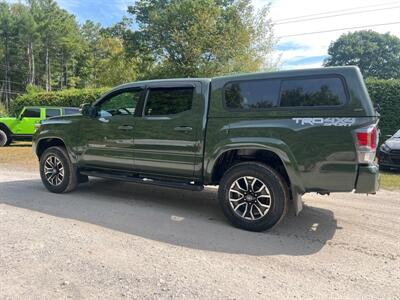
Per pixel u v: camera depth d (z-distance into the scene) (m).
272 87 4.15
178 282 2.89
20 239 3.73
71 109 15.80
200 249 3.62
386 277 3.08
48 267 3.10
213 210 5.10
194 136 4.55
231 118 4.32
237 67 22.53
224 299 2.65
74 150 5.70
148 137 4.93
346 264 3.34
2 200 5.43
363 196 6.23
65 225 4.24
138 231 4.11
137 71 30.61
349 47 60.16
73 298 2.61
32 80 59.28
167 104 4.84
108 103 5.39
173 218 4.66
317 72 3.93
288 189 4.25
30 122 15.13
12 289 2.73
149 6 27.89
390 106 13.08
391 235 4.18
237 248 3.68
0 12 58.31
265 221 4.14
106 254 3.40
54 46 60.41
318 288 2.86
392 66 58.84
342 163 3.76
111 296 2.65
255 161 4.39
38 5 60.09
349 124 3.72
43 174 6.03
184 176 4.77
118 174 5.45
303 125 3.92
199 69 22.70
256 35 23.66
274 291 2.79
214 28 22.41
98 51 62.66
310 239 4.00
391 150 8.67
